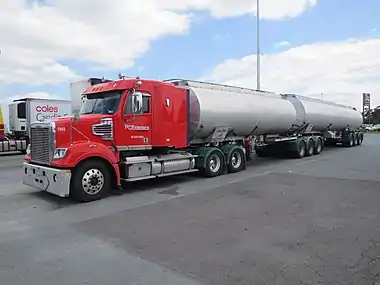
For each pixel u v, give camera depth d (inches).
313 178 453.7
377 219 259.9
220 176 480.1
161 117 408.5
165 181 441.4
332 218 263.3
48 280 162.7
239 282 157.5
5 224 258.2
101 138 354.6
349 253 191.2
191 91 463.8
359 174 486.9
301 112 733.3
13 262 185.0
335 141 1082.7
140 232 234.1
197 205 310.5
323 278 160.2
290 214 275.4
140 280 160.9
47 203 326.3
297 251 195.0
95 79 590.2
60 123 329.4
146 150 409.1
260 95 624.4
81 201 331.0
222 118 496.7
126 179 374.3
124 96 372.2
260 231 232.7
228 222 255.4
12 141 854.5
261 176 476.7
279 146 743.1
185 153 458.9
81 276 166.2
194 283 157.1
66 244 212.4
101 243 213.3
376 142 1379.2
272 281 157.9
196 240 215.9
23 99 908.0
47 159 335.6
